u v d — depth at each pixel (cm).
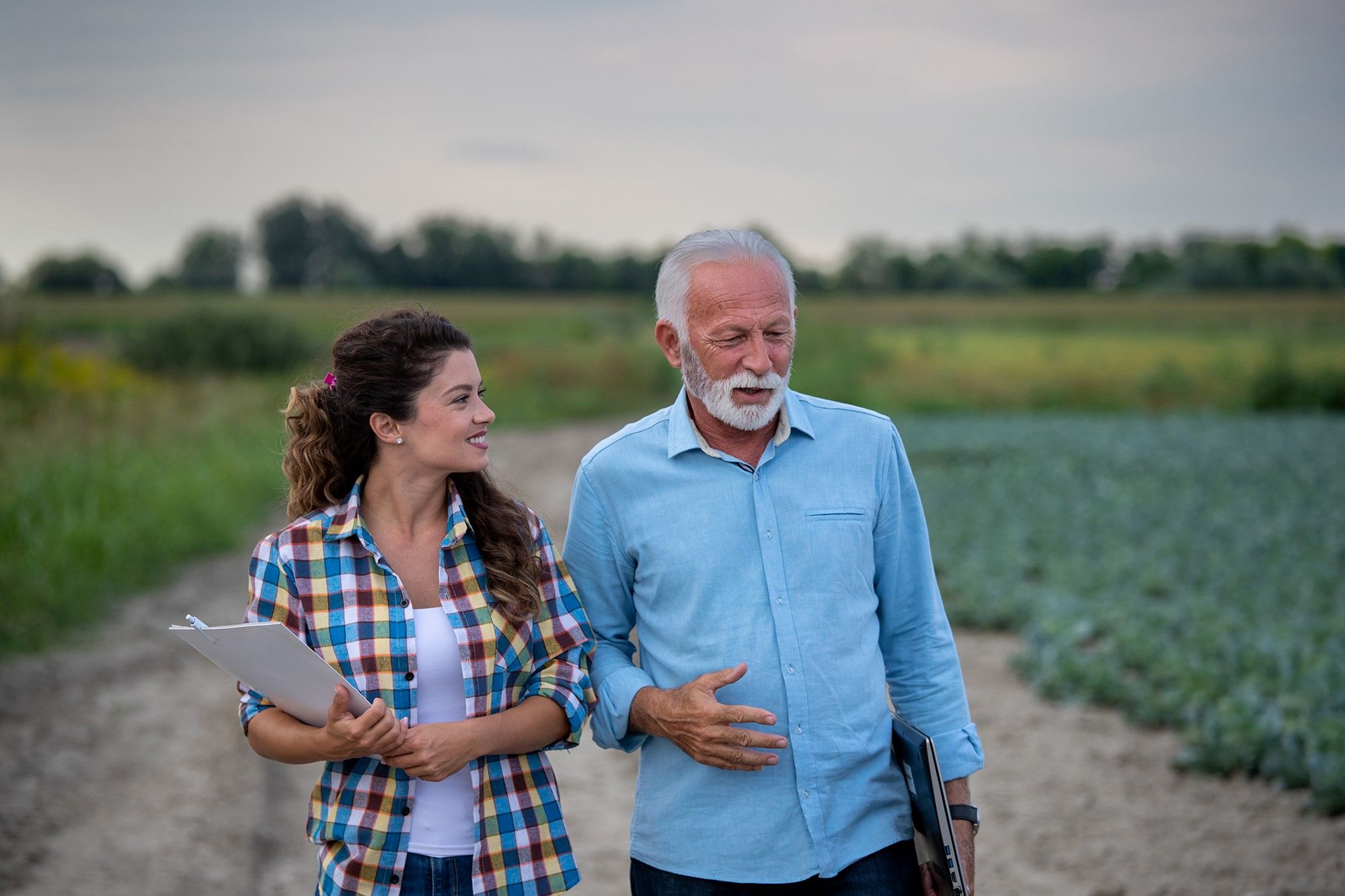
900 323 6266
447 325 241
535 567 247
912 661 274
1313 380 3159
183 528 1080
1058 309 7288
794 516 256
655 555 258
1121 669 698
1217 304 7288
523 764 248
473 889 235
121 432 1370
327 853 237
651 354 3706
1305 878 417
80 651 756
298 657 213
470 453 238
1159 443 2119
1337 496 1357
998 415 3138
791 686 248
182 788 529
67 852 461
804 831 248
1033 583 973
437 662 237
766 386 246
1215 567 927
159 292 9831
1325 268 8544
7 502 932
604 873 455
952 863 236
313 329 4297
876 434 267
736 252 247
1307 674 610
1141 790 520
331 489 246
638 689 254
